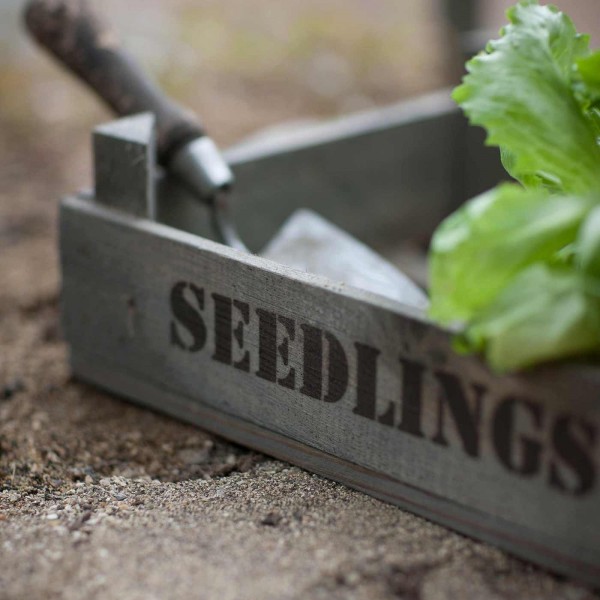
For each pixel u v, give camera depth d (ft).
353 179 4.95
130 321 4.24
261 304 4.00
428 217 5.15
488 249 3.67
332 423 3.96
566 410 3.71
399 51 8.07
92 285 4.28
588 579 3.75
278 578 3.79
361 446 3.93
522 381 3.73
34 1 4.46
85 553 3.85
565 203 3.68
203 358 4.13
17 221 5.45
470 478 3.82
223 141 6.14
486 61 3.87
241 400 4.09
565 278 3.66
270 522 3.91
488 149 5.12
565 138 3.84
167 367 4.20
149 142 4.18
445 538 3.86
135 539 3.88
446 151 5.13
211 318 4.09
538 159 3.84
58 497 4.05
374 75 7.53
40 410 4.35
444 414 3.82
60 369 4.51
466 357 3.77
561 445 3.72
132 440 4.23
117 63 4.45
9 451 4.22
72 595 3.77
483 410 3.78
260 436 4.08
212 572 3.81
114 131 4.23
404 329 3.83
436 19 6.49
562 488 3.74
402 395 3.86
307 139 4.83
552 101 3.85
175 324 4.16
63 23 4.45
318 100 7.00
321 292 3.91
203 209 4.49
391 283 4.44
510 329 3.66
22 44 7.75
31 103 6.75
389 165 5.02
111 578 3.80
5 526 3.93
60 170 5.84
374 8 9.23
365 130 4.94
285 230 4.58
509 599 3.75
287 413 4.02
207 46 8.00
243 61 7.72
